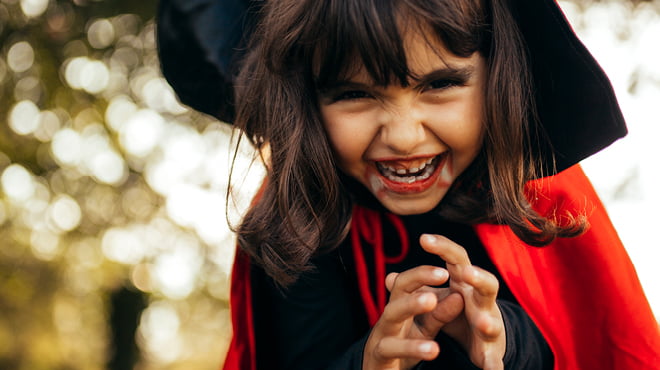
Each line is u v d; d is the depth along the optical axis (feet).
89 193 22.93
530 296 4.40
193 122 21.80
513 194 4.03
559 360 4.38
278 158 4.25
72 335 33.04
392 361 3.65
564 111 4.26
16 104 21.49
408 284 3.57
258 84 4.42
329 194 4.12
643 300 4.55
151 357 35.76
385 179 3.90
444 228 4.62
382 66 3.48
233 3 5.36
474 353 3.69
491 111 3.83
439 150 3.77
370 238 4.57
